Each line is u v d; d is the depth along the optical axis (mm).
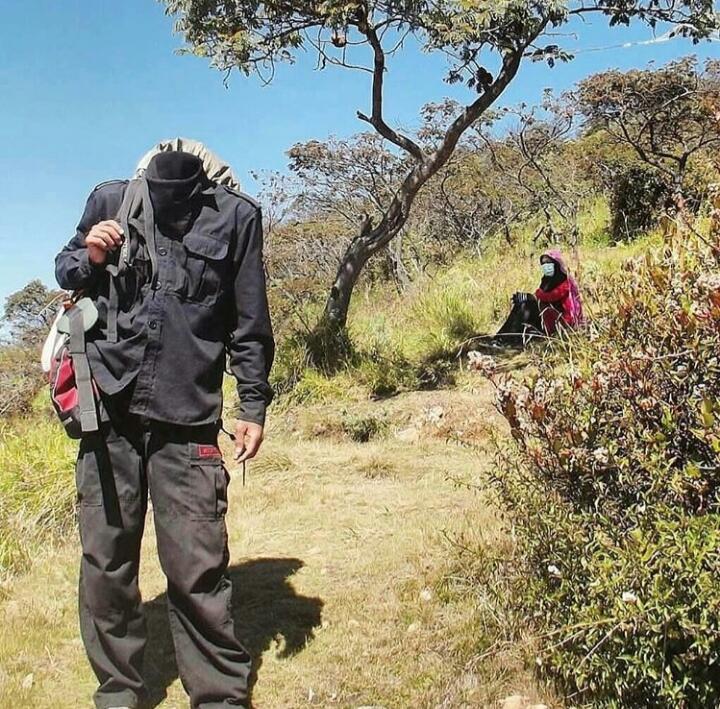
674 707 2652
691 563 2520
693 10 8812
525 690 3211
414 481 5977
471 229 17781
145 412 2975
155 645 3811
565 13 8195
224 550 3082
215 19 8930
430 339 9719
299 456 6898
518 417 3252
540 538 3184
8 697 3381
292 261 15305
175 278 3008
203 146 3346
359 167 16734
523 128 16516
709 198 3281
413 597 4016
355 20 9023
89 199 3176
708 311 2742
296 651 3664
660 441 2795
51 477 6105
